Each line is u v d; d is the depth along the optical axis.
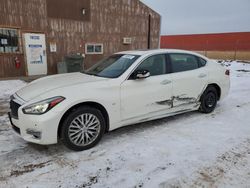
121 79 3.74
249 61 22.12
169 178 2.75
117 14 12.96
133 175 2.80
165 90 4.22
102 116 3.54
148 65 4.12
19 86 8.28
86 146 3.41
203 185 2.62
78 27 11.70
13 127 3.53
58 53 11.28
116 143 3.64
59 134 3.29
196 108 4.95
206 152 3.37
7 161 3.09
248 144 3.64
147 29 14.46
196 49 33.22
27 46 10.29
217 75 5.20
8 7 9.53
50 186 2.58
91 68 4.61
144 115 4.02
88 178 2.74
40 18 10.43
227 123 4.57
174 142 3.69
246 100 6.46
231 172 2.87
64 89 3.34
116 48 13.38
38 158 3.18
